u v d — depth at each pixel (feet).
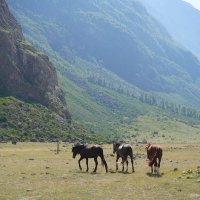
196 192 100.94
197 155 251.39
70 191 104.06
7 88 559.38
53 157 228.84
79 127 581.94
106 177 129.90
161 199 94.02
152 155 137.69
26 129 458.91
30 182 119.14
